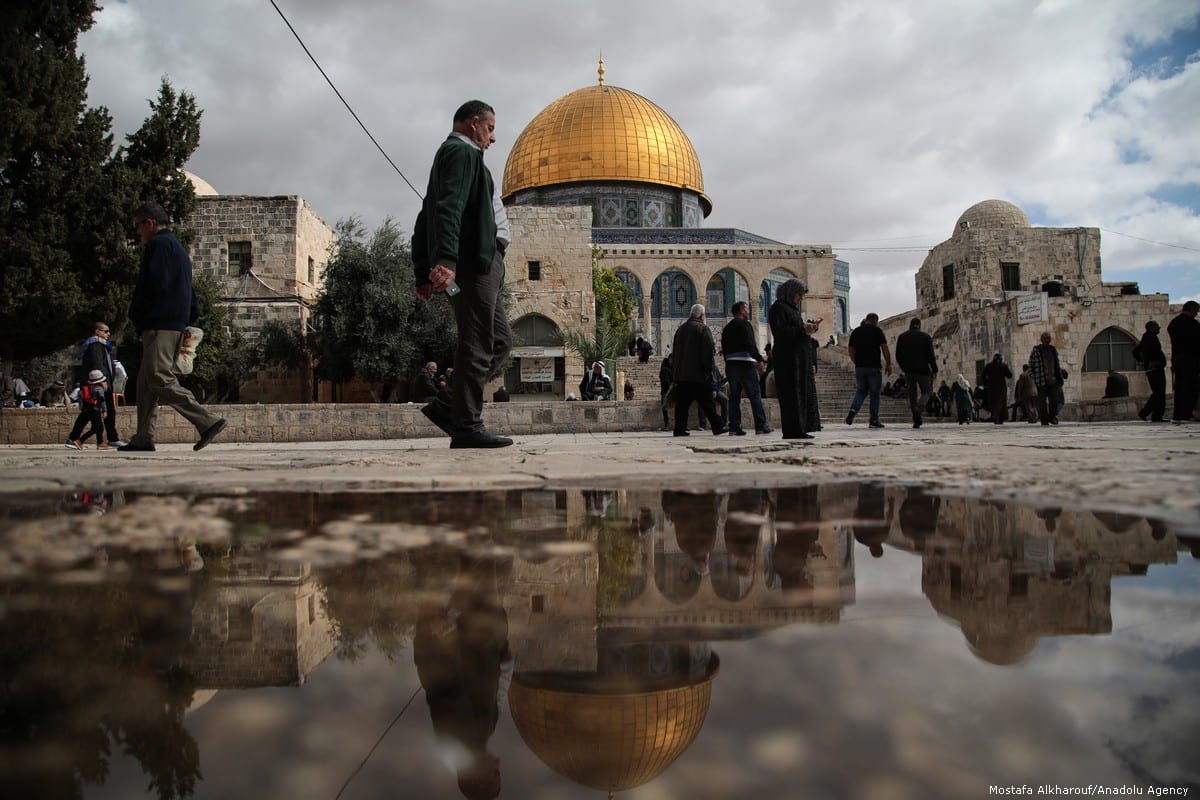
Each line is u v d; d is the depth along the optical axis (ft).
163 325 17.80
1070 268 88.84
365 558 3.58
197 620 2.46
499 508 5.52
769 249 151.64
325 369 82.07
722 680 1.83
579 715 1.61
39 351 59.57
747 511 5.20
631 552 3.74
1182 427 32.73
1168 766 1.29
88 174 57.16
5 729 1.50
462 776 1.31
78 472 8.86
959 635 2.23
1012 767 1.30
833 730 1.50
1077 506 5.06
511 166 170.40
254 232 84.28
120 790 1.20
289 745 1.44
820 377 92.58
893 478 7.20
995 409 57.98
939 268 95.76
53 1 49.62
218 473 8.50
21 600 2.66
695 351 32.73
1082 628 2.27
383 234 81.92
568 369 95.25
